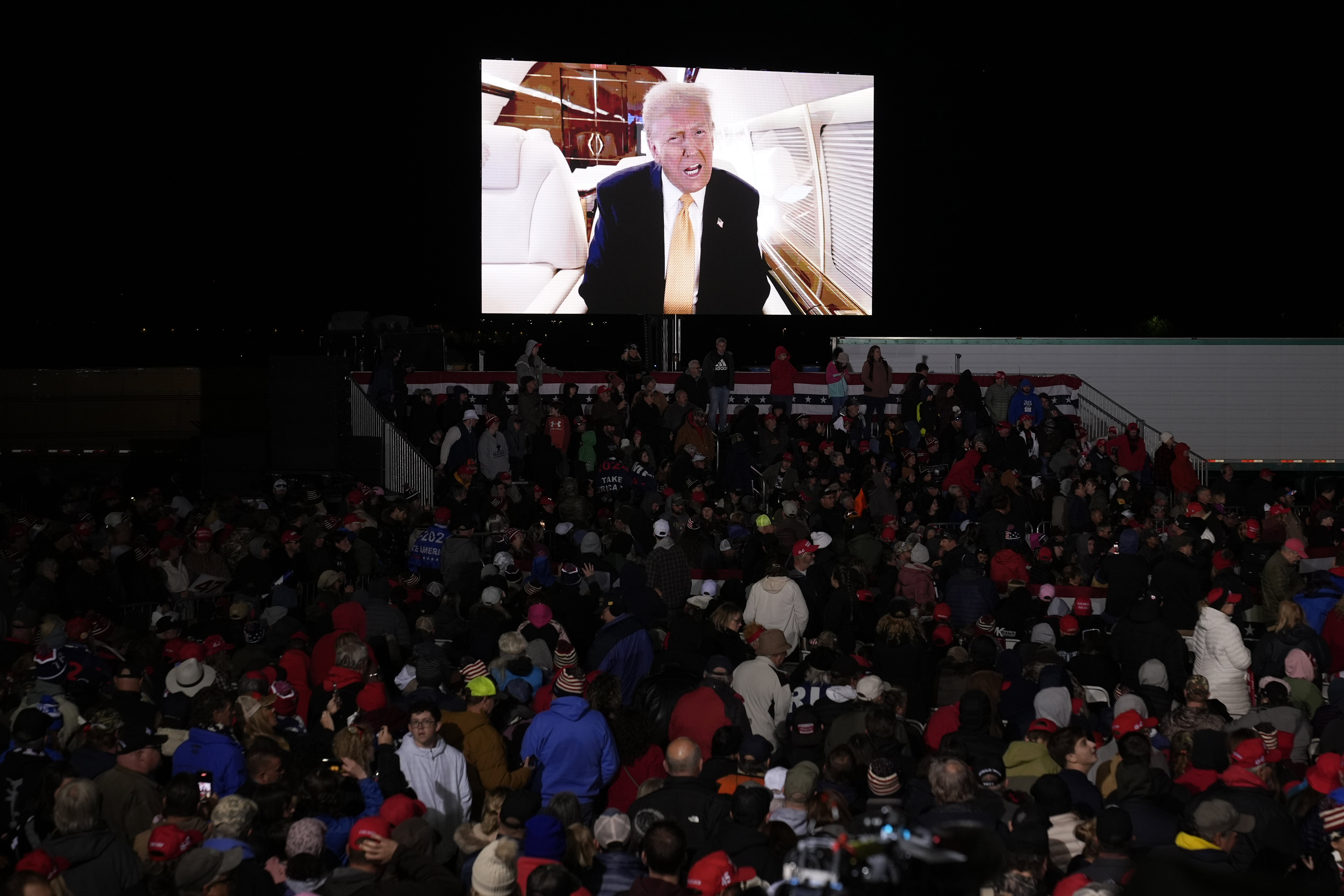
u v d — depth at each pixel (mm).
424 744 6062
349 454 18172
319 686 7328
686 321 44188
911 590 11680
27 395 25531
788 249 23344
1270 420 25438
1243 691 8906
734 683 7805
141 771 5895
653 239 22984
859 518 16203
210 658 8055
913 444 20984
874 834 1998
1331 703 8320
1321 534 15867
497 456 17734
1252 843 5449
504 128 22578
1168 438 19922
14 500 17938
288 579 11211
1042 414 21203
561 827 5008
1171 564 11602
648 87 22906
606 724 6547
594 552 12336
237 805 5148
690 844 5566
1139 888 1736
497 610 9898
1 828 5746
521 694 7598
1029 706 8008
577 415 20141
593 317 23922
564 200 22750
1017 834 4613
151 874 4957
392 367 19797
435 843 5527
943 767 5371
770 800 5293
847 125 23453
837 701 7785
